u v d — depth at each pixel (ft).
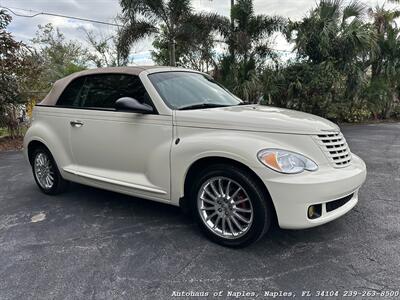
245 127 9.11
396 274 7.97
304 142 8.69
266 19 39.37
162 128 10.20
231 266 8.54
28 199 14.11
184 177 9.80
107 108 11.75
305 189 8.11
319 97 37.11
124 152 11.17
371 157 21.11
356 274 8.02
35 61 33.14
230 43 39.24
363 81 38.17
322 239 9.80
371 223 10.81
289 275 8.08
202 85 12.57
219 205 9.53
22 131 32.55
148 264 8.75
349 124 41.98
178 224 11.16
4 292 7.73
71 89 13.29
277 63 39.29
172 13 36.78
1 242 10.21
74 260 9.04
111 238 10.28
